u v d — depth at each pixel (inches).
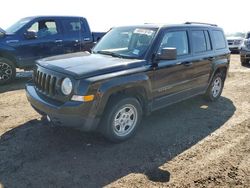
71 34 386.6
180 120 216.7
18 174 137.6
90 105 151.4
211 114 232.2
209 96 260.7
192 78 223.3
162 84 192.7
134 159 155.2
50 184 130.6
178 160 155.3
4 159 150.8
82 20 400.8
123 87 163.0
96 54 199.2
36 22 359.3
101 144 171.5
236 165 151.0
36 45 356.2
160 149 167.6
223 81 276.1
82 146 168.1
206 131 196.4
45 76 167.8
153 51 184.7
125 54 190.2
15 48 341.4
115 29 223.1
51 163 148.3
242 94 301.0
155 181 135.2
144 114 190.2
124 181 134.6
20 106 244.5
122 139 174.2
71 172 140.7
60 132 186.5
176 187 130.6
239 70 461.1
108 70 161.3
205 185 132.7
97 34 422.3
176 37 207.2
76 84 150.0
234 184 133.9
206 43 242.2
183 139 182.2
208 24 260.8
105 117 163.2
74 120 151.8
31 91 177.8
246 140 182.5
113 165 148.3
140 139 180.5
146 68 177.8
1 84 337.1
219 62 254.1
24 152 159.0
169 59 178.9
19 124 200.7
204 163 152.6
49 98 163.6
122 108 168.9
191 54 220.4
